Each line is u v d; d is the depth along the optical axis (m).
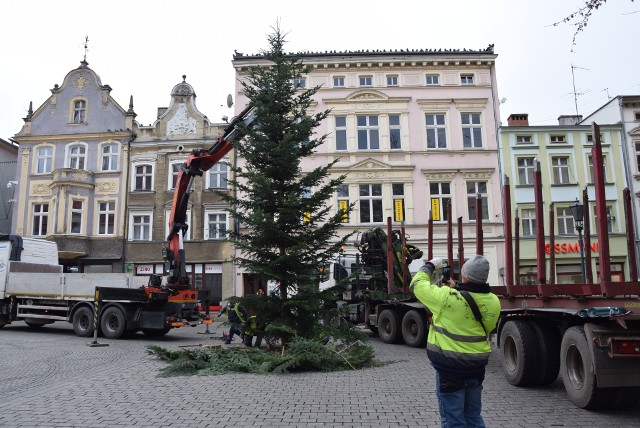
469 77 31.00
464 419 4.13
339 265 17.55
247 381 8.43
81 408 6.46
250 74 12.72
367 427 5.64
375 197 29.28
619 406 6.39
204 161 15.71
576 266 28.17
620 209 29.42
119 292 16.16
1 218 35.16
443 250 28.59
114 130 31.56
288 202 11.17
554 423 5.85
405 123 30.06
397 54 30.38
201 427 5.62
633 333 6.01
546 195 29.44
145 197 30.97
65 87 32.44
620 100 30.53
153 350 11.01
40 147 31.91
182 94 31.77
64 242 29.62
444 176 29.38
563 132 30.03
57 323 22.58
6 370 9.66
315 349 9.85
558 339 7.75
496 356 11.51
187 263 29.84
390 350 13.31
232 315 14.38
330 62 30.27
